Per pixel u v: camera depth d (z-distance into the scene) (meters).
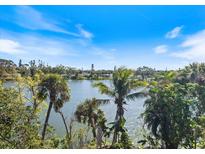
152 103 23.55
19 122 9.20
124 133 20.83
